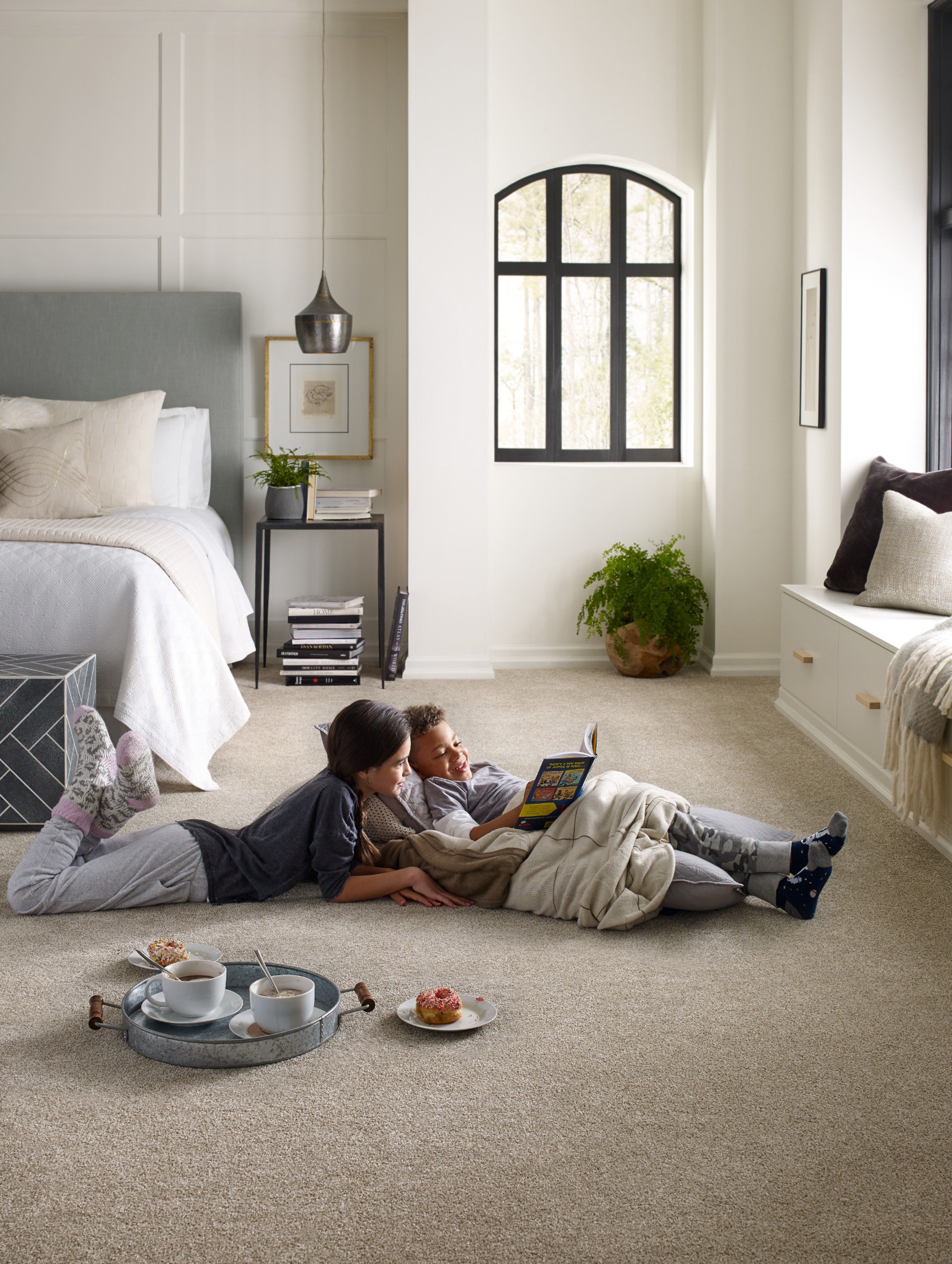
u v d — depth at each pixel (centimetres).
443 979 226
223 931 248
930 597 387
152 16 529
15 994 219
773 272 513
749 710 459
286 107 537
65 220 540
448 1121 178
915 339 456
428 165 500
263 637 532
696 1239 152
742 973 229
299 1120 178
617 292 551
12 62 531
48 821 295
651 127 527
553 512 545
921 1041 203
